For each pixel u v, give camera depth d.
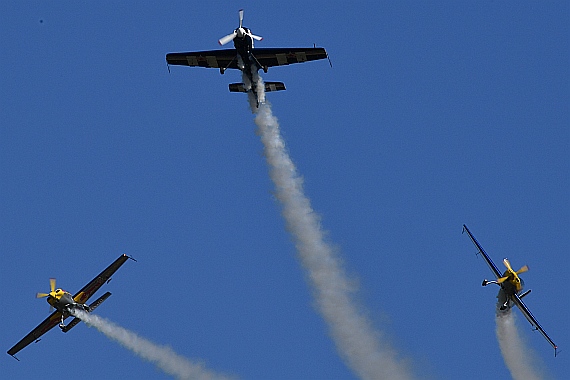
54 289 199.00
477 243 189.25
